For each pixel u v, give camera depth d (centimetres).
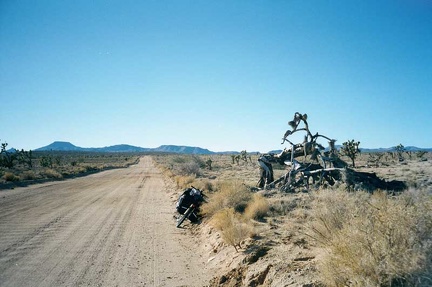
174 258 962
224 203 1425
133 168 8450
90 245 1093
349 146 4594
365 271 472
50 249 1038
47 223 1438
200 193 1566
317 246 746
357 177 1594
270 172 2161
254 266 729
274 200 1507
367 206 712
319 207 921
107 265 891
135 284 759
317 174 1816
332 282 504
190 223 1464
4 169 4972
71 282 767
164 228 1378
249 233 940
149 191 2908
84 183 3709
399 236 488
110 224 1442
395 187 1565
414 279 433
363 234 523
